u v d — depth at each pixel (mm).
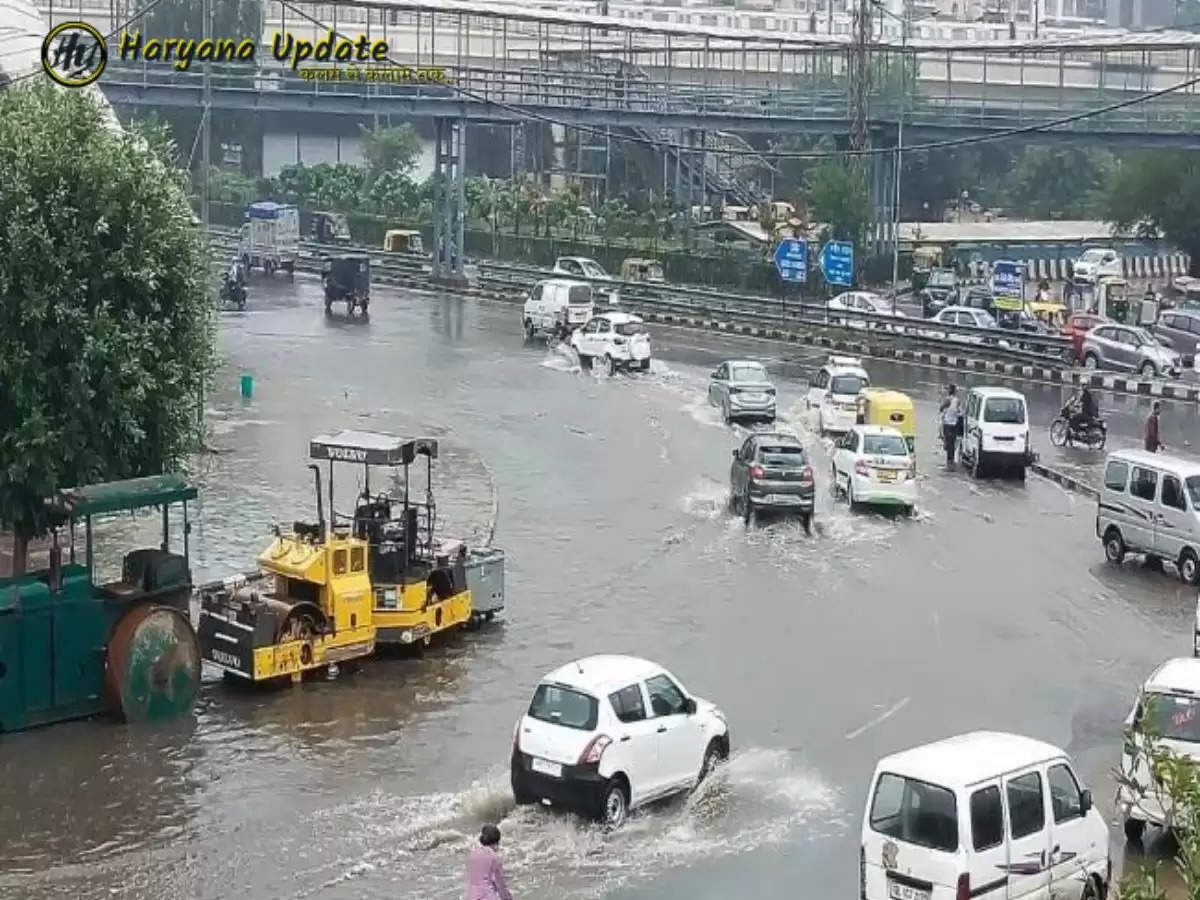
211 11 106438
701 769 25406
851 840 23594
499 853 22250
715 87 102938
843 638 33969
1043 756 20562
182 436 31203
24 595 27188
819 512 45844
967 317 80250
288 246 104812
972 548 42344
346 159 152250
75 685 27609
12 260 28672
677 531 42906
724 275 100875
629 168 132625
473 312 90500
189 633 28266
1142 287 104062
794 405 63469
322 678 30391
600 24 99812
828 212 97750
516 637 33344
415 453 32281
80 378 28984
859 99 85938
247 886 21594
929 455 55562
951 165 147000
